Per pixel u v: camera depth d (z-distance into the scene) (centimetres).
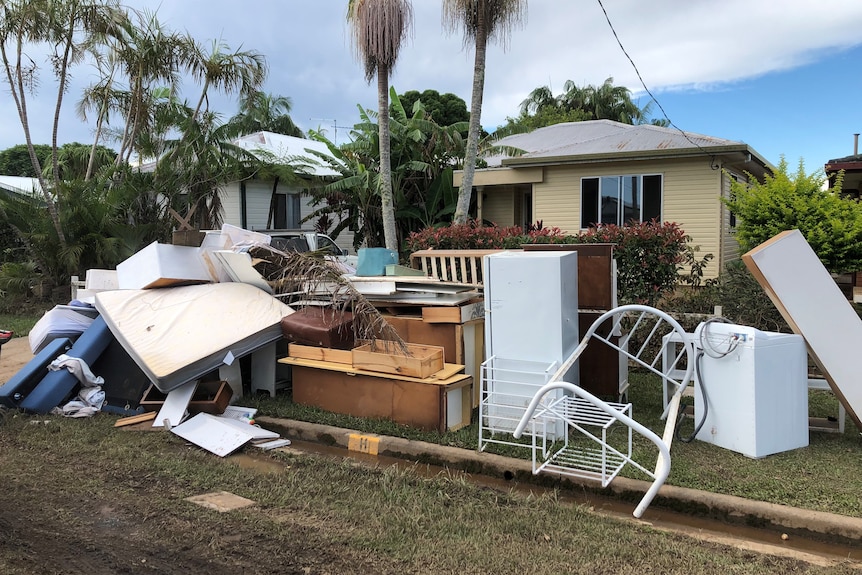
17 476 463
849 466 450
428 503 413
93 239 1404
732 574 323
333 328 612
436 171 1705
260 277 699
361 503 412
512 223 1767
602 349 614
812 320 482
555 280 507
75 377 643
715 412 496
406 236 1814
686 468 448
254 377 683
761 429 466
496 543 357
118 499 420
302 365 617
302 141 2317
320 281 646
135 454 514
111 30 1450
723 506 401
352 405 593
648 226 805
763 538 384
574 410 493
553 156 1452
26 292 1452
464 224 1034
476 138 1148
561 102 4488
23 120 1412
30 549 346
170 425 579
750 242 1065
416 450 515
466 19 1149
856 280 1373
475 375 621
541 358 514
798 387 487
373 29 1159
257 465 503
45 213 1438
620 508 427
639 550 347
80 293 844
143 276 727
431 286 632
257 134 2180
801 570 329
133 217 1488
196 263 752
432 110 2956
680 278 817
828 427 537
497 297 529
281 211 1983
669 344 606
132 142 1606
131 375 652
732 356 480
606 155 1388
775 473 438
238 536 362
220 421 571
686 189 1362
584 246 616
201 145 1557
